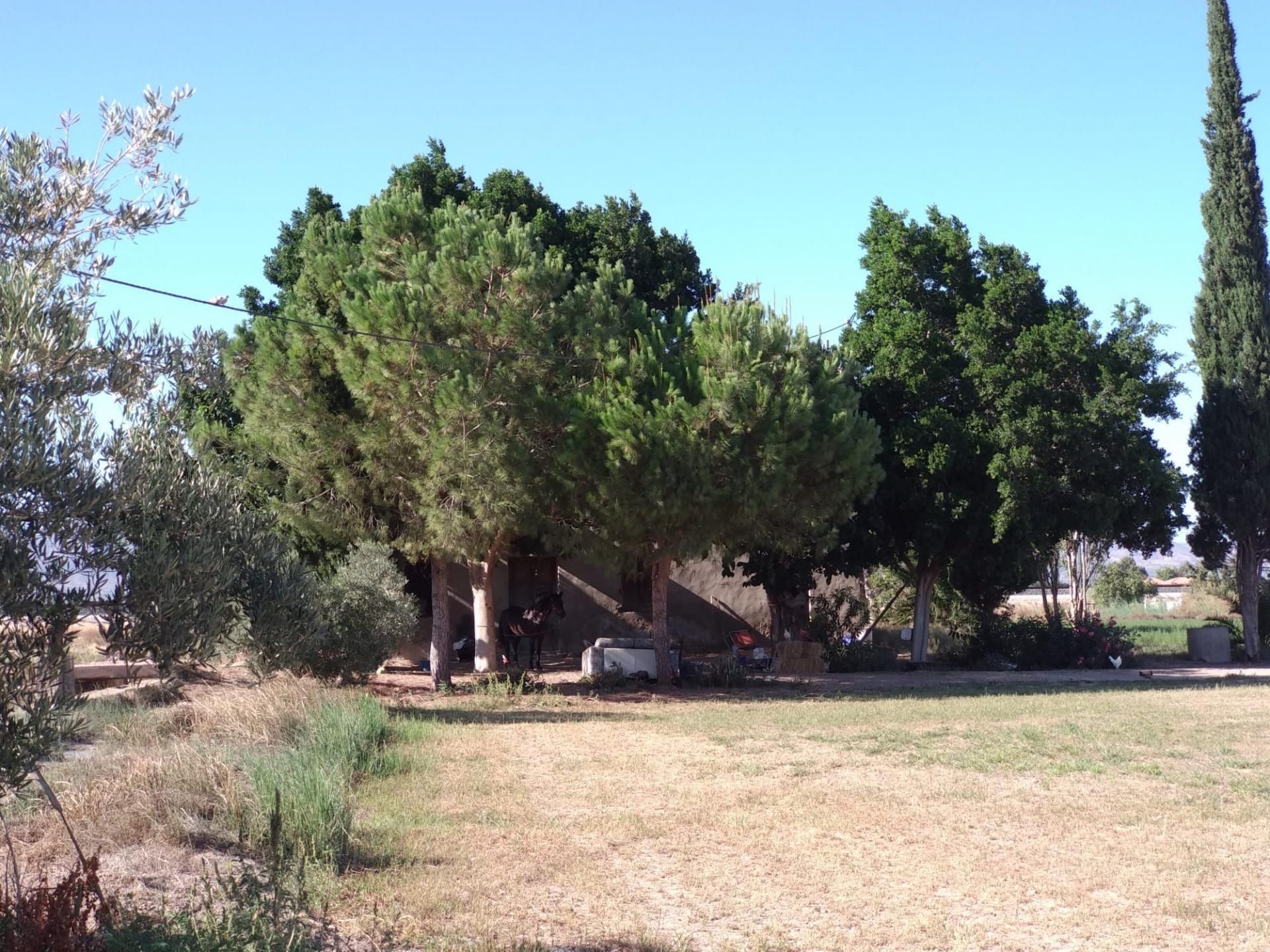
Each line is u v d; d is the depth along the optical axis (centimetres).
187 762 959
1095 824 975
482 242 1936
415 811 1021
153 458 567
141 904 692
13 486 463
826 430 2028
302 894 676
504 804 1062
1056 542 2678
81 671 1739
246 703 1321
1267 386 2877
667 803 1077
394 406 1877
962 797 1088
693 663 2412
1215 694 1995
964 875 823
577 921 722
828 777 1209
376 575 1889
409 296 1862
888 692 2155
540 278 1908
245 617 624
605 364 1953
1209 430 2945
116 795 898
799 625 2828
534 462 1961
